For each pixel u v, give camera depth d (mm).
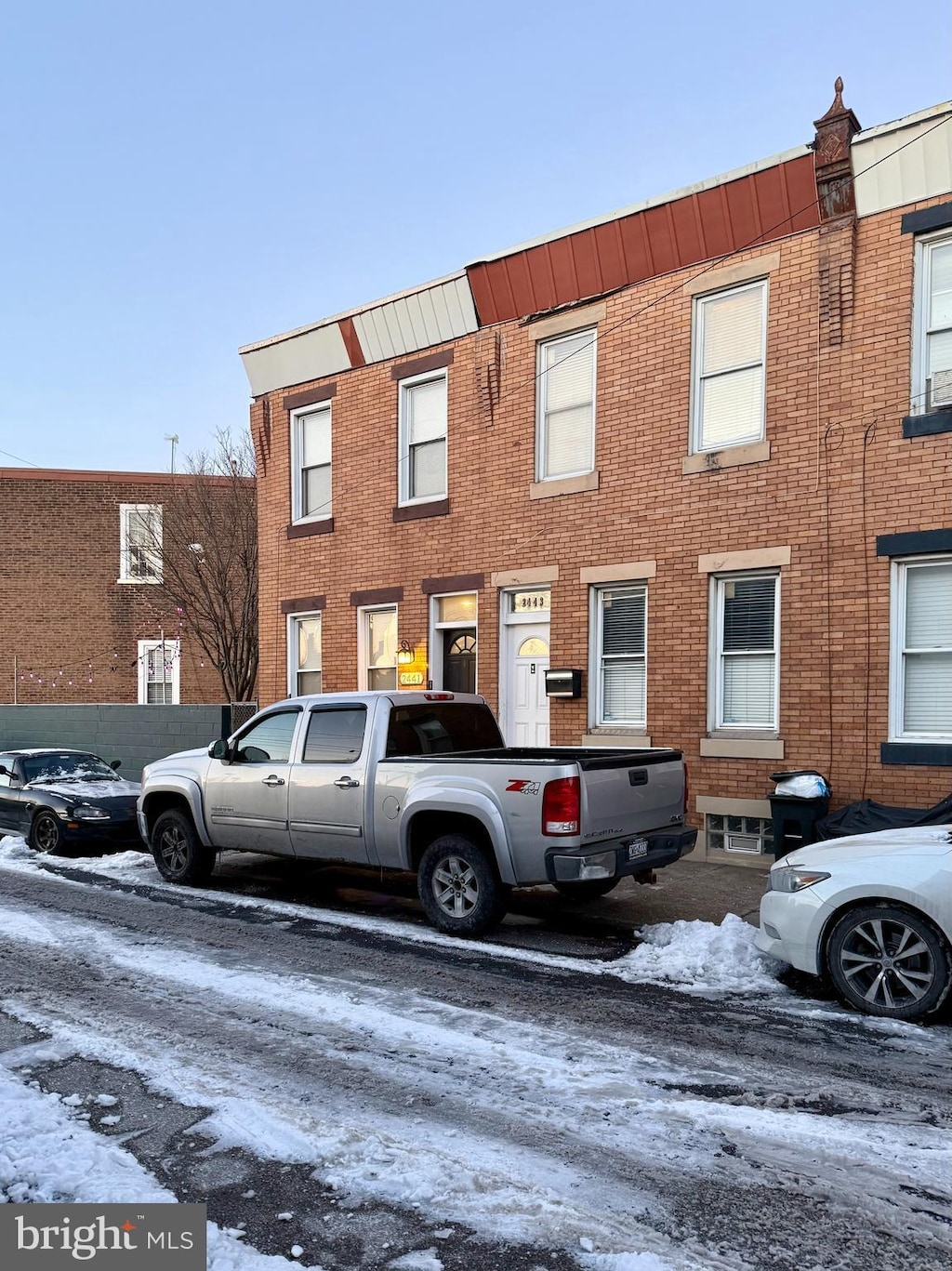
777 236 10680
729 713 11094
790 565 10484
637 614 11883
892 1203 3617
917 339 9828
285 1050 5133
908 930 5672
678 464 11367
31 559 22875
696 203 11086
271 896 9281
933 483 9625
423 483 14047
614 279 11938
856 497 10078
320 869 10695
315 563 15195
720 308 11250
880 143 9859
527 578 12648
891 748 9672
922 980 5617
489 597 13062
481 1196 3660
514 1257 3281
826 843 6379
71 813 11734
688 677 11203
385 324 14102
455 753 8719
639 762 7797
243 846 9297
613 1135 4152
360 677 14570
